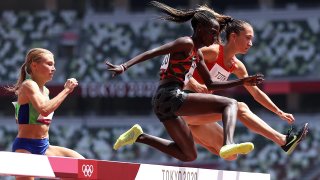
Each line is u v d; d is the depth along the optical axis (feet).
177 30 211.00
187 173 44.70
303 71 194.80
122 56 206.90
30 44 213.46
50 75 42.91
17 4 228.02
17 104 43.01
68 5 227.61
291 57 198.90
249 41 49.62
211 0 223.51
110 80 198.90
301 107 203.31
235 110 42.75
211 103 42.83
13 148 43.11
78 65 204.44
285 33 205.46
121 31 213.25
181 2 224.33
